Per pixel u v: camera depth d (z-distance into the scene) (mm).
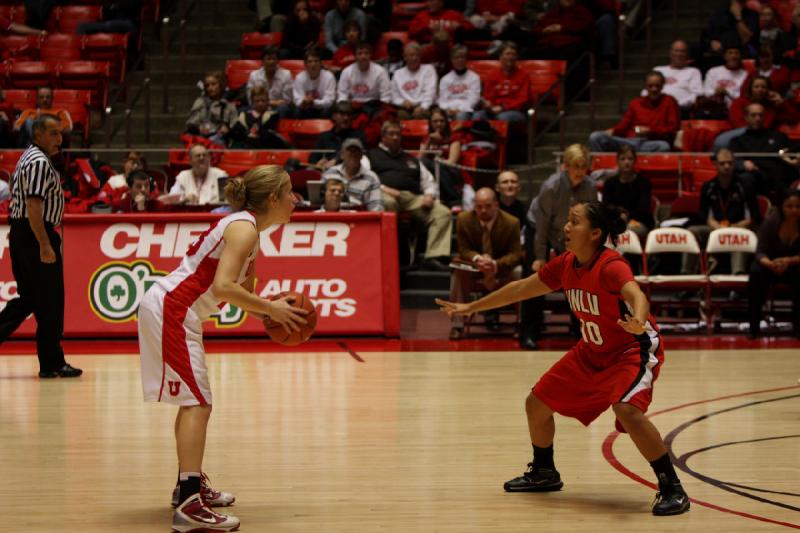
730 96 32875
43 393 17203
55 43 37812
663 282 24281
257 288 23172
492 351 22031
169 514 10375
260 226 10180
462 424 14703
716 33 34531
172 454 12992
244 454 12953
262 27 38688
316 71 33781
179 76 38250
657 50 37250
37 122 18109
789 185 28500
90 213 24406
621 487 11398
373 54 36406
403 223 28250
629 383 10328
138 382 18234
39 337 18594
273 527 9891
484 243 23453
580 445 13430
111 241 23234
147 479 11781
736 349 22250
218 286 9562
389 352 21844
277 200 10117
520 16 37562
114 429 14445
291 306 9711
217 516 9758
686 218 27250
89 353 21625
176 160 30797
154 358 9852
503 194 25031
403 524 9969
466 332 24438
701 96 32312
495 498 10938
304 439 13773
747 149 29047
